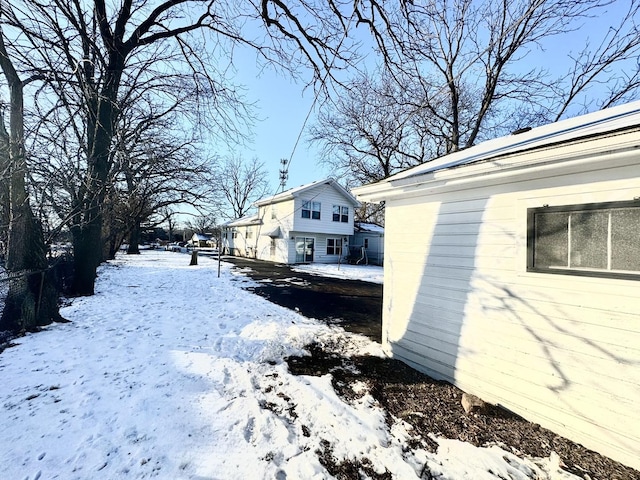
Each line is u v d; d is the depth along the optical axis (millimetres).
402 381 3213
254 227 22125
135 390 2703
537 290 2461
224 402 2586
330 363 3676
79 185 5188
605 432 2072
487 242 2832
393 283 3957
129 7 6414
